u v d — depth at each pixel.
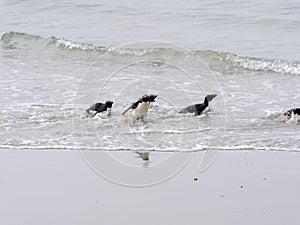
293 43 33.34
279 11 41.97
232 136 17.73
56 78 25.98
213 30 37.50
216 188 13.59
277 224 11.55
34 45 35.03
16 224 11.70
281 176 14.31
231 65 28.17
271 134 17.88
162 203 12.72
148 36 36.12
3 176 14.50
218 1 46.25
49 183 13.97
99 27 39.78
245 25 38.53
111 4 46.84
